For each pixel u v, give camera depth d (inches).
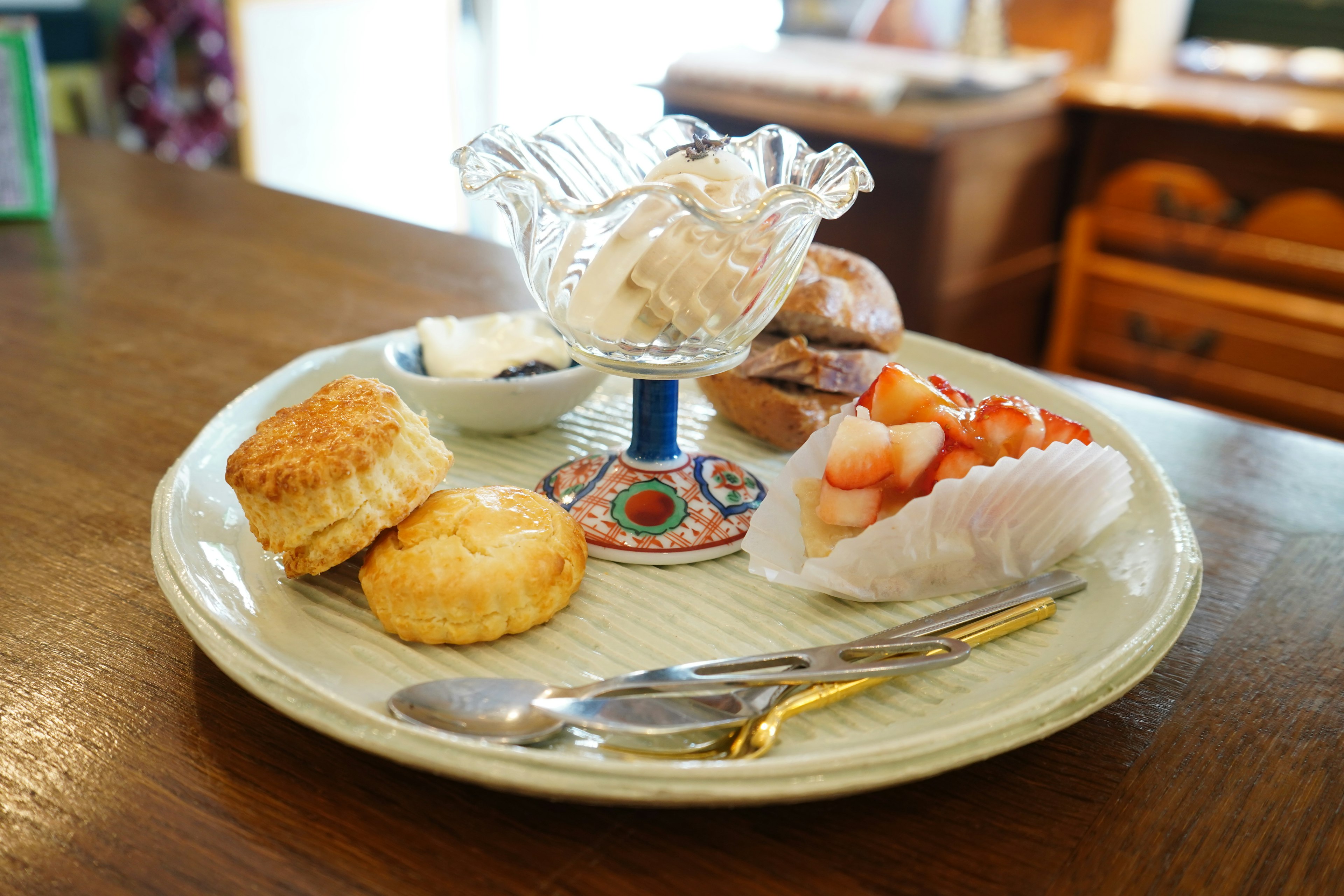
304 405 24.2
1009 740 17.8
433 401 30.5
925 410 24.4
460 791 18.1
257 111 117.1
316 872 16.4
